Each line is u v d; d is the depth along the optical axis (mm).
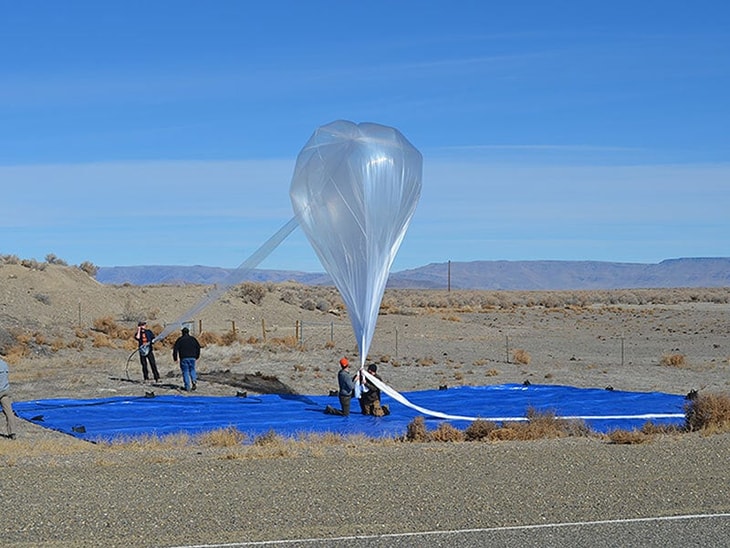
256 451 16156
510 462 14906
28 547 9383
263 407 24562
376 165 21609
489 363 39312
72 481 13203
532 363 39969
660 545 9516
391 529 10211
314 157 22312
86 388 28312
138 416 22781
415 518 10766
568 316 84375
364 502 11680
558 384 31812
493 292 168875
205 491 12422
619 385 31484
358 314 22609
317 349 44531
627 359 42844
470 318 78625
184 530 10188
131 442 18031
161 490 12508
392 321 63125
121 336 49625
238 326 61656
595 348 50000
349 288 22500
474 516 10859
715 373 35750
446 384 31375
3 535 9930
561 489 12539
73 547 9383
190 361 28250
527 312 91375
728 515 10883
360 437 18438
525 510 11188
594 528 10250
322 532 10062
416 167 22500
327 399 26562
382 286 22578
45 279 61375
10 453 16172
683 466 14461
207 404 24984
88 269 79500
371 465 14617
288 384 30203
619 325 72188
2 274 59531
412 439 18656
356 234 21812
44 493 12297
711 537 9852
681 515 10891
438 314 77500
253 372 33531
